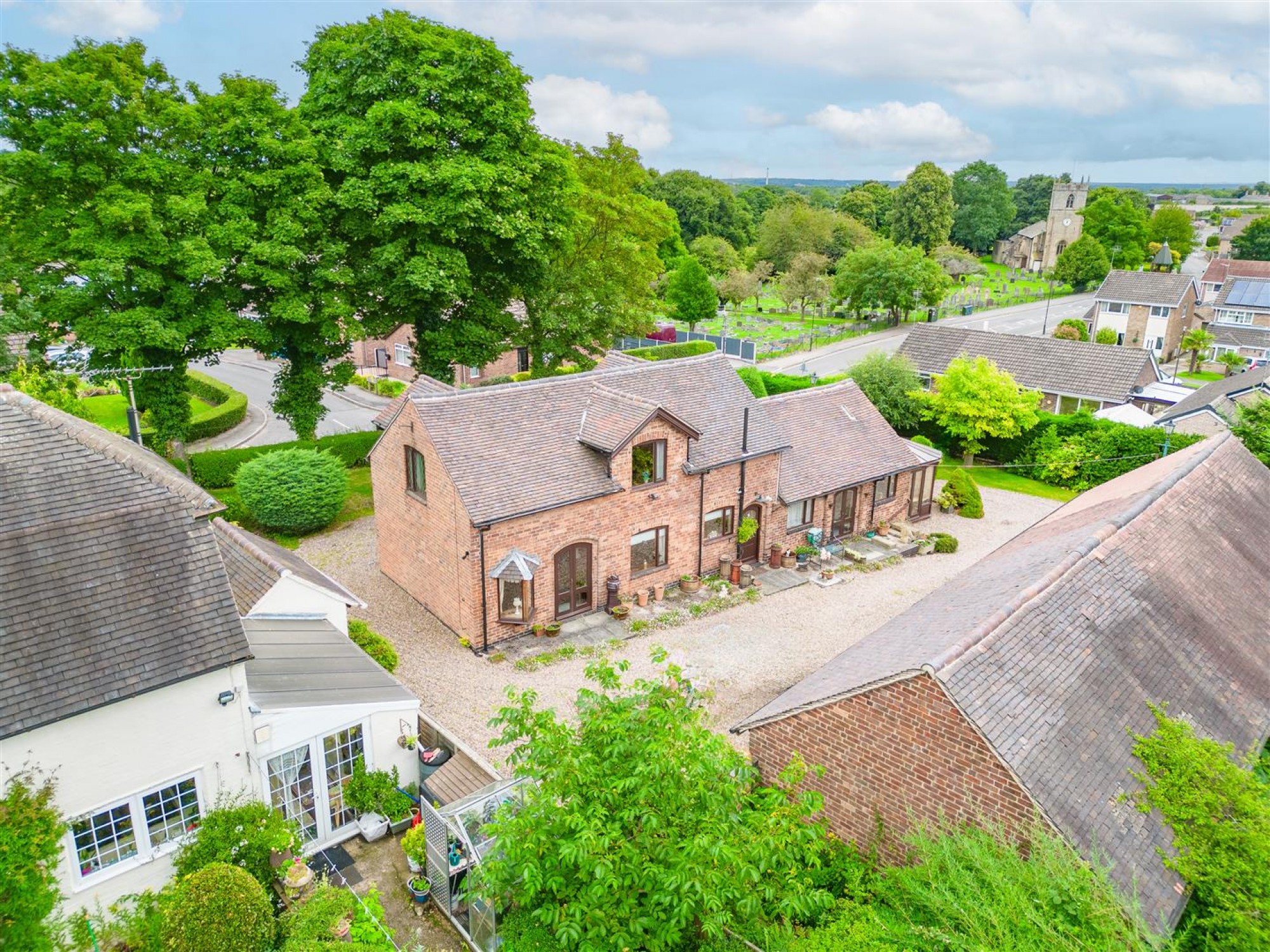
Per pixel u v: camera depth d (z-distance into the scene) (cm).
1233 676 1712
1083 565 1728
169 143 3125
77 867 1415
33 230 3012
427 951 1483
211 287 3331
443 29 3647
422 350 3984
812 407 3569
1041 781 1255
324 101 3581
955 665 1352
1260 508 2567
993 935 1071
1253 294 8388
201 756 1529
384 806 1756
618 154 5012
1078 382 5406
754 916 1254
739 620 2808
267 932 1314
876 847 1502
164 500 1548
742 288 9906
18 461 1448
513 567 2483
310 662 1886
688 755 1166
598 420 2769
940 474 4500
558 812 1118
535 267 4028
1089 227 13662
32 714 1305
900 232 13162
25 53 2964
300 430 3841
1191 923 1162
